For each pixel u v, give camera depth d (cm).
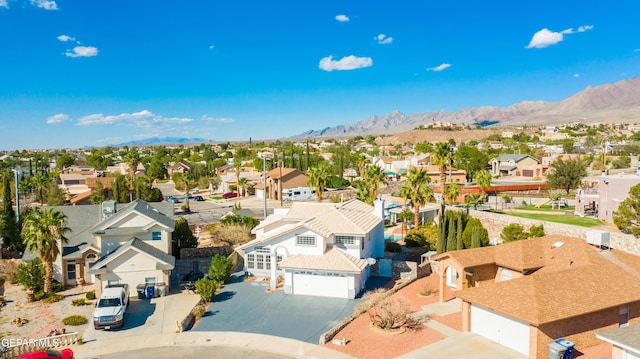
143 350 2969
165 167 17888
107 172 15850
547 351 2612
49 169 18575
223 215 8594
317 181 8081
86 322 3450
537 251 3753
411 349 2822
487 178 8131
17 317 3575
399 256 5244
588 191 7338
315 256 4134
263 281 4412
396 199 8750
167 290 4056
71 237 4538
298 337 3119
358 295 3978
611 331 2453
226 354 2894
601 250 3612
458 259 3575
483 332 2967
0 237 5181
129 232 4338
